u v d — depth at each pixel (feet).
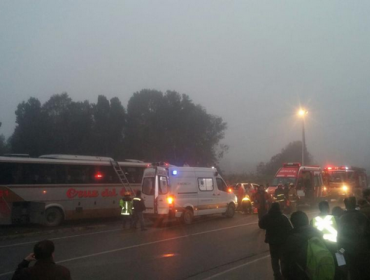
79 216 77.00
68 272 15.94
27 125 171.12
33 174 72.69
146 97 178.09
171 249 47.01
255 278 33.24
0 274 37.01
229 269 36.70
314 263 17.30
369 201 27.81
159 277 34.04
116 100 175.42
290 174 100.27
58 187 74.84
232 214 81.51
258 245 49.34
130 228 66.90
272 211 28.04
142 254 44.14
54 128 172.04
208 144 186.09
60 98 178.19
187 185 72.08
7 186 69.87
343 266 18.70
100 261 40.70
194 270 36.45
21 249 50.44
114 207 81.97
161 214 68.80
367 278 20.83
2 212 69.10
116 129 172.65
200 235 57.98
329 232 19.99
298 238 18.19
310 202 101.71
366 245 21.20
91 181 79.30
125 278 33.81
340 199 118.11
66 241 54.95
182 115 178.91
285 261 18.42
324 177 113.09
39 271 15.58
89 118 173.47
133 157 172.65
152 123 175.73
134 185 85.76
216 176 78.74
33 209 72.23
